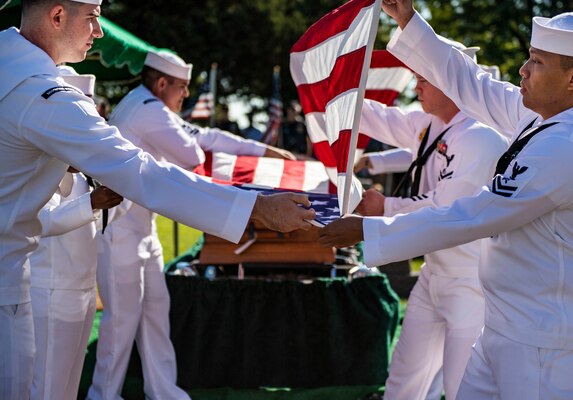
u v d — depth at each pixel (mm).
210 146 4926
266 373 4816
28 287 2551
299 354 4805
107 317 4215
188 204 2471
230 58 24875
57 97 2391
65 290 3502
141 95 4363
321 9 27000
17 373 2475
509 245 2596
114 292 4188
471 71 3301
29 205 2502
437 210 2607
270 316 4801
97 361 4277
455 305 3555
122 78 5609
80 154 2416
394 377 3854
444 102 3578
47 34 2527
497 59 20578
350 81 2643
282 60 25953
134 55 4750
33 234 2572
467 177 3402
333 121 2855
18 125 2389
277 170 4090
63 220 2916
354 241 2646
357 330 4809
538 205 2451
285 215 2512
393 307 4965
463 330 3533
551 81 2523
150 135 4207
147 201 2459
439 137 3641
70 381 3631
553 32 2480
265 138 12359
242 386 4816
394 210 3518
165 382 4449
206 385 4797
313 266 4895
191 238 10023
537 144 2486
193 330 4750
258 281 4797
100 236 4180
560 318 2504
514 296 2602
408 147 4160
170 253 8953
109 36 4438
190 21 23344
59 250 3480
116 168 2434
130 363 4871
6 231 2465
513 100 3164
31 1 2512
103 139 2428
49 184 2557
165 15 23734
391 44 3367
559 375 2510
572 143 2430
